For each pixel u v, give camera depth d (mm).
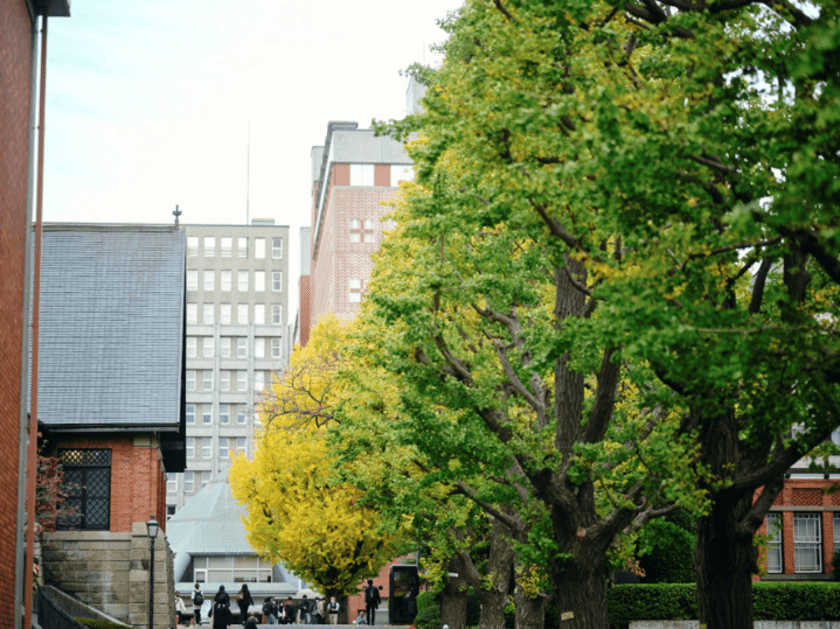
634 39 13641
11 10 18250
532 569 19219
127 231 42875
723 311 9266
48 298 40031
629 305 9055
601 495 16594
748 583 13367
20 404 20156
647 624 32562
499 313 17750
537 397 18031
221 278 128375
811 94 8969
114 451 35562
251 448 122188
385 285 17609
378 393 25203
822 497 37906
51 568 33812
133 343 38719
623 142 8555
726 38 9367
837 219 8531
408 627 38438
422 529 27281
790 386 10500
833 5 7684
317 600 56031
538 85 11133
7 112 17953
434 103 11867
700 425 13289
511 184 10945
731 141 9062
